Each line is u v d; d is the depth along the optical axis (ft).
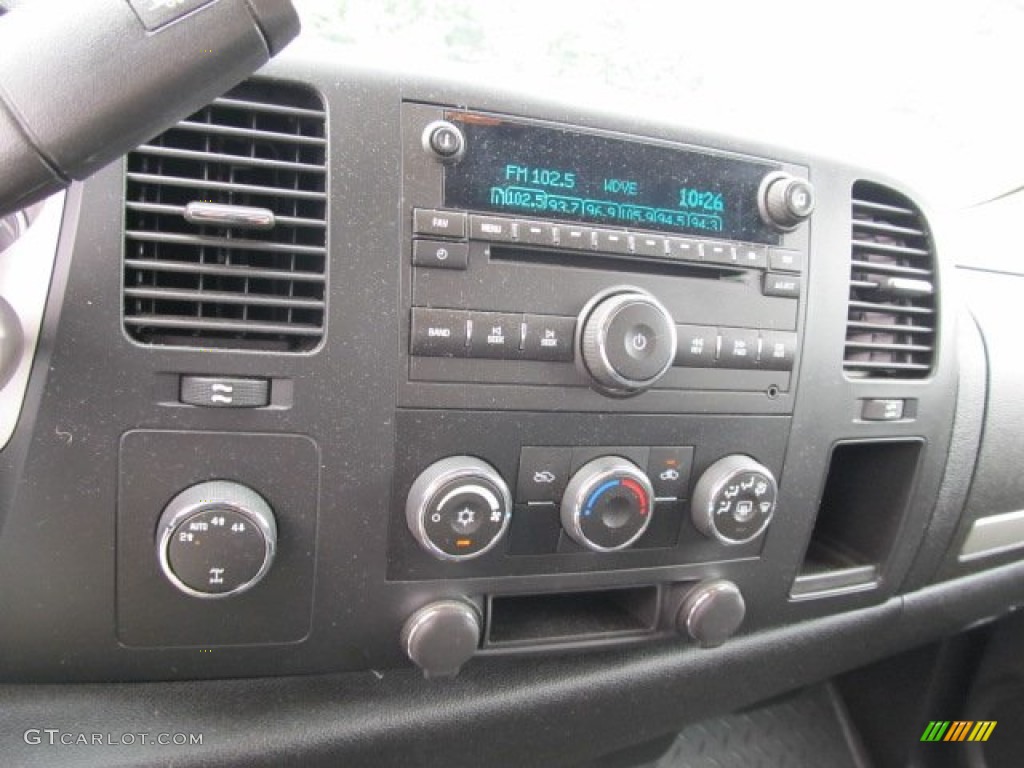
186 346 2.00
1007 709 4.20
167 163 1.99
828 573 3.03
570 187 2.24
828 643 3.19
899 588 3.23
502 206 2.18
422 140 2.11
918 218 2.89
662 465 2.44
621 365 2.16
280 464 2.10
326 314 2.07
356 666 2.34
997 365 3.39
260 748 2.31
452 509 2.16
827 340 2.65
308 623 2.24
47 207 1.91
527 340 2.20
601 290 2.27
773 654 3.06
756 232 2.48
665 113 2.39
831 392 2.68
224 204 2.00
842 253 2.66
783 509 2.69
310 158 2.07
